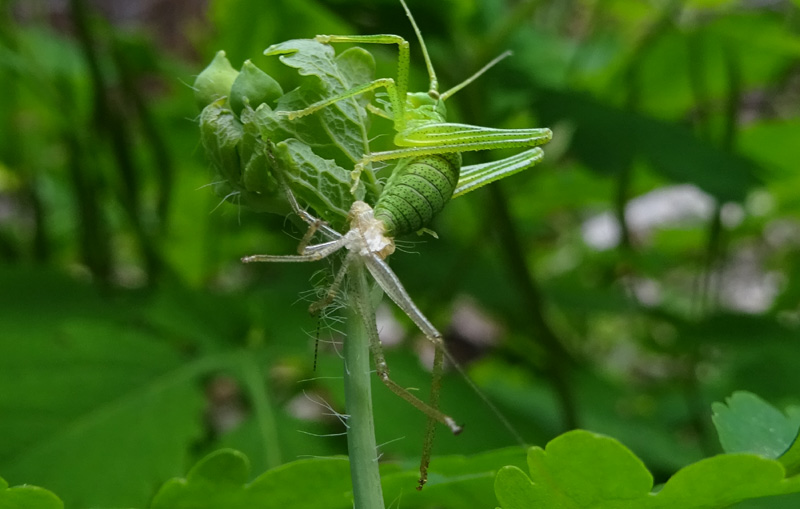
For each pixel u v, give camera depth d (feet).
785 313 0.75
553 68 0.69
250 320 0.44
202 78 0.29
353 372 0.28
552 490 0.26
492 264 0.71
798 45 0.59
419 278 0.63
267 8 0.56
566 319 0.87
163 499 0.29
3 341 0.39
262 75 0.28
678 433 0.68
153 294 0.50
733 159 0.49
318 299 0.30
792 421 0.30
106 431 0.37
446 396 0.43
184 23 0.96
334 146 0.29
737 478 0.25
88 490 0.35
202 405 0.39
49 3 0.84
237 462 0.29
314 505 0.30
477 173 0.33
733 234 0.80
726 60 0.62
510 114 0.57
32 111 0.72
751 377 0.56
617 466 0.26
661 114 0.73
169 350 0.41
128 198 0.59
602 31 0.85
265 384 0.41
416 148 0.31
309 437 0.39
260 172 0.28
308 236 0.28
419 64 0.52
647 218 1.04
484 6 0.61
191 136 0.65
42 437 0.36
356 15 0.51
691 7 0.63
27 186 0.69
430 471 0.31
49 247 0.67
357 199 0.29
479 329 0.93
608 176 0.46
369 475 0.28
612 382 0.64
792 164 0.71
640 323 0.85
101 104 0.57
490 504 0.31
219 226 0.67
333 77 0.29
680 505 0.26
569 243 0.99
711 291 0.96
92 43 0.56
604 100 0.54
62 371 0.38
